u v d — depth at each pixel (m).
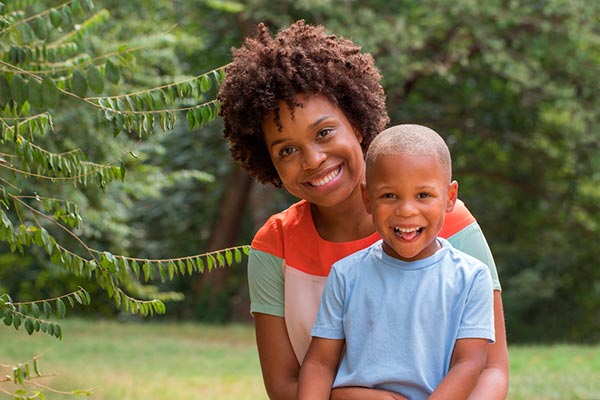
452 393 2.68
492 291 2.86
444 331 2.78
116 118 3.18
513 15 16.80
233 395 9.66
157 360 12.48
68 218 3.36
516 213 21.83
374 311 2.82
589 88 18.53
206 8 17.88
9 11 3.96
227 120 3.24
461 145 20.42
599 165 18.83
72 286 18.28
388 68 16.33
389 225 2.79
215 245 21.09
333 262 3.13
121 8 9.90
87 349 13.19
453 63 19.08
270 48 3.11
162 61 10.80
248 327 18.45
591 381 10.04
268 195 21.25
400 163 2.75
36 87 2.50
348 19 16.14
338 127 3.05
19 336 13.88
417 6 17.64
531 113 19.69
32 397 3.45
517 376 10.49
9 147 4.53
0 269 18.12
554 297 22.56
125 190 10.45
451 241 3.06
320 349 2.90
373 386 2.80
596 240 21.12
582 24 17.02
